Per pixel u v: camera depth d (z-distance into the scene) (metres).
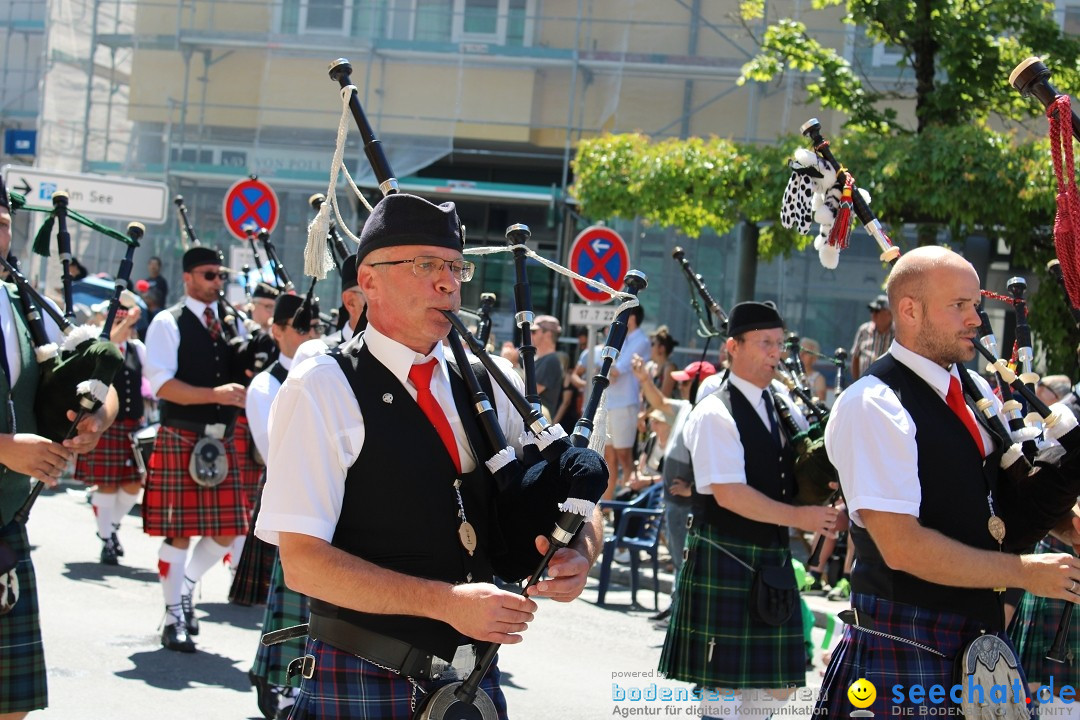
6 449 3.14
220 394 5.72
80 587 6.58
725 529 4.24
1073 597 2.61
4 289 3.41
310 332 5.15
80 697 4.59
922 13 8.32
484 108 13.62
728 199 8.56
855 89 8.93
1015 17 8.41
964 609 2.81
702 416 4.22
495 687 2.41
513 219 13.88
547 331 9.05
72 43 15.02
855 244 12.12
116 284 3.83
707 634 4.19
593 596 7.45
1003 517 2.88
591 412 2.69
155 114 14.43
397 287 2.30
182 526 5.53
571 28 13.41
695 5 13.09
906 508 2.70
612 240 8.24
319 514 2.21
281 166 14.01
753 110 12.76
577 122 13.44
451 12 13.69
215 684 4.92
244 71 14.27
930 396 2.83
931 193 7.66
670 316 12.82
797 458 4.26
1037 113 8.62
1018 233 7.89
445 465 2.32
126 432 7.33
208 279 6.09
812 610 6.55
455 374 2.46
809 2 12.30
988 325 3.63
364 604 2.16
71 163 14.90
